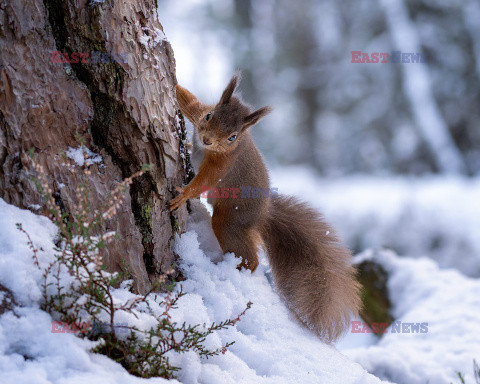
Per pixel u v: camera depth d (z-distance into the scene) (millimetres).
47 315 5188
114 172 6988
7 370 4652
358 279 14023
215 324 7328
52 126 6348
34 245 5617
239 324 7656
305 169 47531
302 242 9891
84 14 6504
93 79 6719
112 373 5105
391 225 24203
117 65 6754
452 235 23000
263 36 49219
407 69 40312
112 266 6746
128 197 6965
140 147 7133
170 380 5539
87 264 5648
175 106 7855
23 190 6020
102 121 6926
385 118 42594
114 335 5500
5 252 5441
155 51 7398
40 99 6203
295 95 49219
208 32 48438
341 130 45125
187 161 8844
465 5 40531
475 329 11180
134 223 7035
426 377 9852
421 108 39875
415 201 25062
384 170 42500
